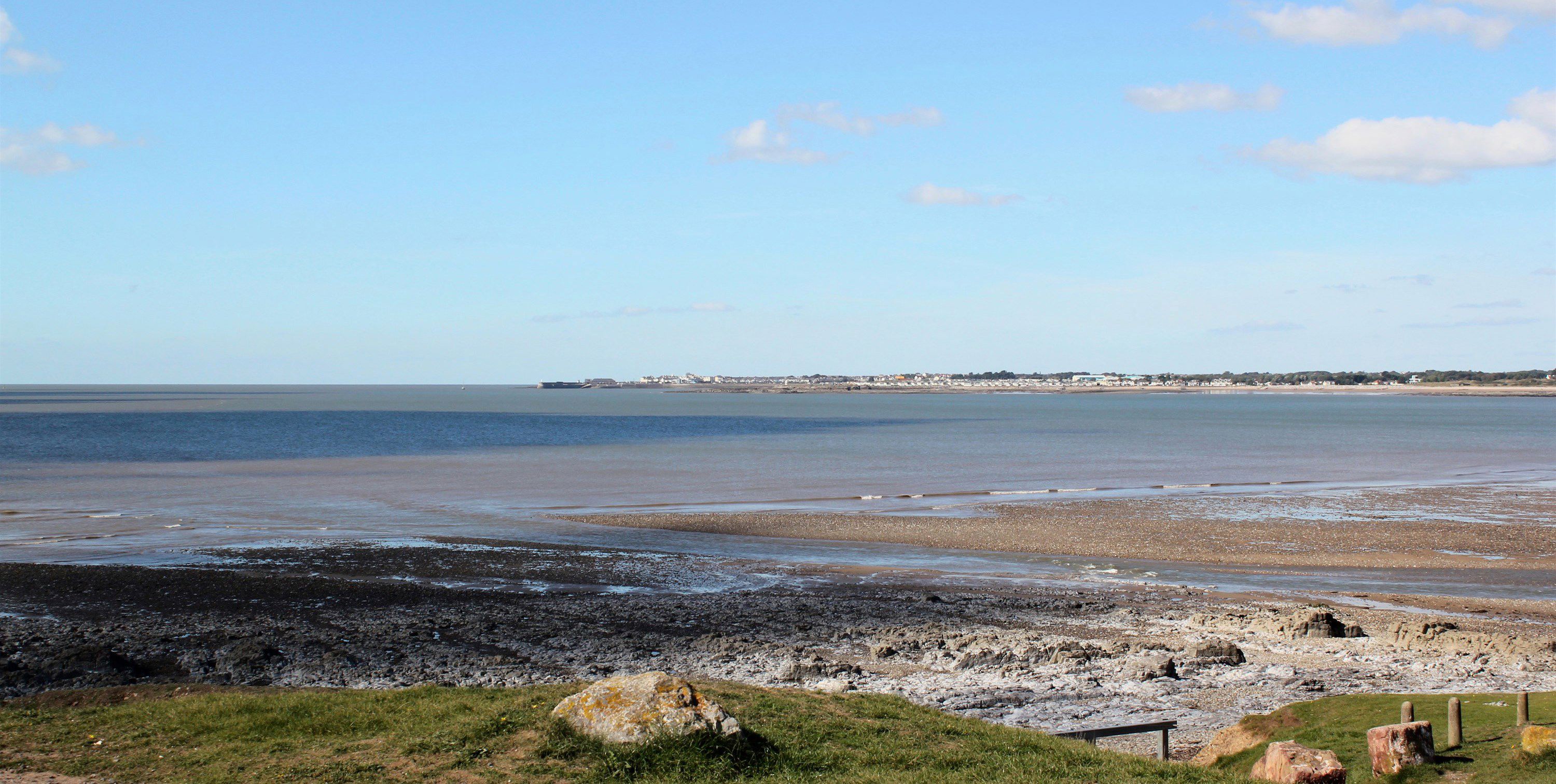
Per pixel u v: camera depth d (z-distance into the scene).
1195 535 52.50
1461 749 18.48
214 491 70.38
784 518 57.94
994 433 150.62
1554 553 47.38
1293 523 56.44
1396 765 17.73
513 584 39.09
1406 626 31.42
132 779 15.35
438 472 85.06
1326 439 138.00
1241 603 36.88
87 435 134.38
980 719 22.03
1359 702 22.31
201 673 26.52
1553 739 17.03
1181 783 16.28
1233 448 119.12
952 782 15.55
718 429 162.12
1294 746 17.05
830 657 28.89
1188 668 28.09
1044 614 34.66
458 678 26.45
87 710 19.17
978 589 39.12
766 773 15.61
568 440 131.12
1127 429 166.00
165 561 43.22
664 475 83.50
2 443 116.38
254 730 17.50
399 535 51.28
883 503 65.31
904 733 18.09
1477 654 29.27
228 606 34.25
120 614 32.88
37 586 36.69
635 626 32.31
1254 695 25.64
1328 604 36.81
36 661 26.70
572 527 54.62
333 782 14.91
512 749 15.96
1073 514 60.16
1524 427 172.38
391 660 27.94
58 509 60.38
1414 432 154.25
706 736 15.97
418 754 15.84
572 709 16.67
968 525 55.69
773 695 20.14
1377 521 57.47
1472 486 75.25
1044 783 15.72
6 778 15.37
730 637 30.83
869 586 39.53
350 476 81.25
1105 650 29.31
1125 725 22.53
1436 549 48.47
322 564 42.88
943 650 29.66
